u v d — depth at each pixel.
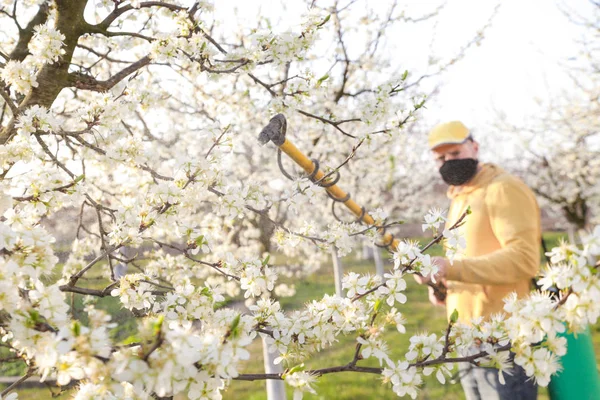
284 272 9.59
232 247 5.30
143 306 1.75
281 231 2.58
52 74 2.50
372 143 2.51
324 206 8.12
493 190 2.65
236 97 4.21
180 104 5.01
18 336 1.06
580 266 1.14
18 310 1.05
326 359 6.19
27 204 1.70
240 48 2.72
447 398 4.34
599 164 11.66
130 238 1.84
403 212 12.64
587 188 11.86
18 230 1.22
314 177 2.63
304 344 1.60
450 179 2.87
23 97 2.63
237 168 6.48
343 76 5.34
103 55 3.06
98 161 2.69
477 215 2.70
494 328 1.42
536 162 12.91
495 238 2.66
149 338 0.99
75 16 2.54
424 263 1.55
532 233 2.52
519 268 2.46
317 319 1.56
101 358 0.97
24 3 3.11
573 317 1.20
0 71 2.34
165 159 4.96
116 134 2.53
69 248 3.41
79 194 1.77
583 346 2.38
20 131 2.05
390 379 1.44
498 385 2.41
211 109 4.54
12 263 1.10
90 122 2.28
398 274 1.53
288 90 2.73
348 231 2.75
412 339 1.45
